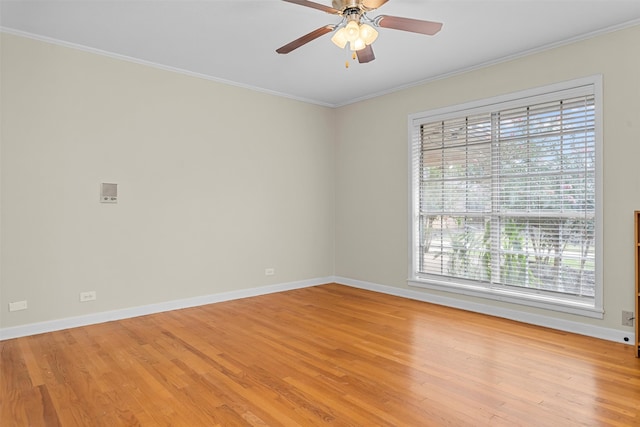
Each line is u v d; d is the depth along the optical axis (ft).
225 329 12.02
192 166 14.75
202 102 15.01
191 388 8.14
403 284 16.38
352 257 18.58
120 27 10.95
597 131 11.18
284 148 17.57
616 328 10.89
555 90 12.01
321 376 8.70
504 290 13.42
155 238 13.85
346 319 13.07
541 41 11.80
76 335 11.44
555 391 7.94
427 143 15.66
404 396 7.77
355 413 7.14
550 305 12.14
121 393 7.93
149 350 10.26
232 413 7.17
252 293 16.48
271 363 9.42
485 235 13.94
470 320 12.94
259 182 16.71
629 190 10.68
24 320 11.37
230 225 15.81
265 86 16.40
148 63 13.58
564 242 12.09
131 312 13.30
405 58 13.15
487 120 13.82
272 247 17.17
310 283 18.57
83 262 12.39
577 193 11.77
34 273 11.54
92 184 12.55
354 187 18.45
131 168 13.32
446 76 14.76
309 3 7.75
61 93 11.98
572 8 9.82
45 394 7.89
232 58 13.26
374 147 17.49
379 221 17.33
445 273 15.16
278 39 11.72
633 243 10.58
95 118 12.59
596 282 11.23
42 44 11.64
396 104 16.60
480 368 9.08
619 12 10.03
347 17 8.17
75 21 10.59
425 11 9.97
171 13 10.13
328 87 16.49
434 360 9.57
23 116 11.35
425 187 15.79
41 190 11.66
